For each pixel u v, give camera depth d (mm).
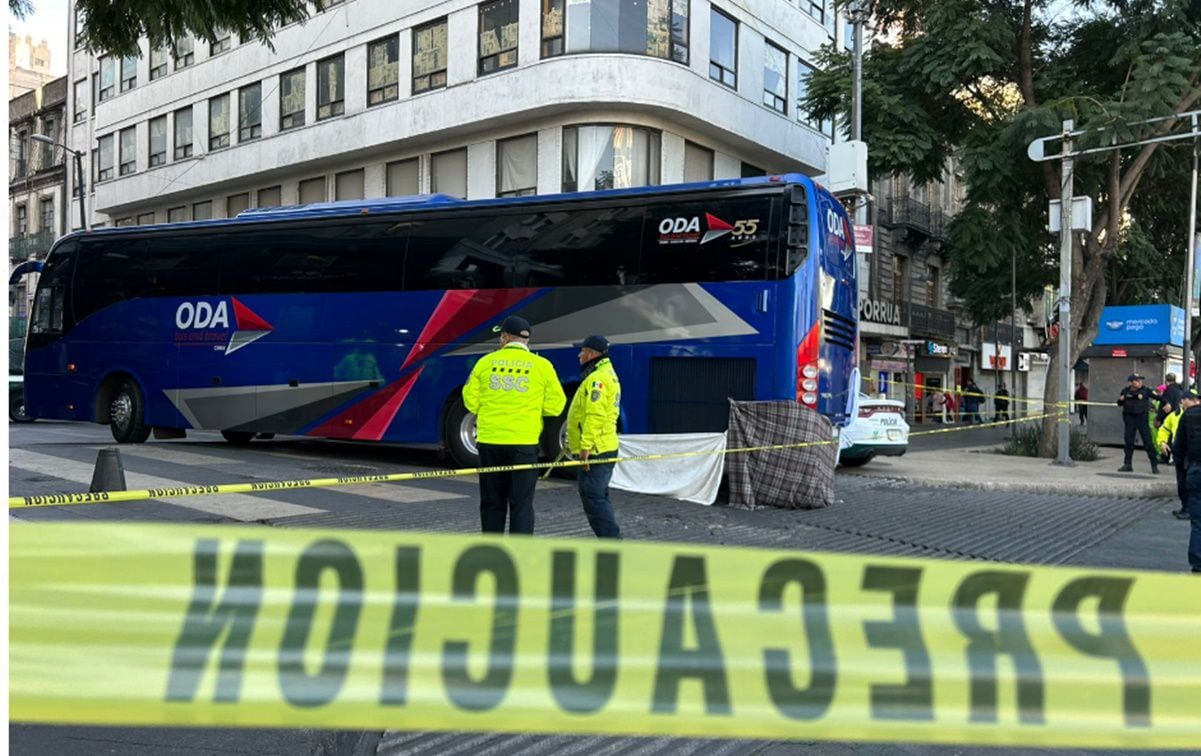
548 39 19359
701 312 10359
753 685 2357
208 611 2189
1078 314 16562
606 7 19000
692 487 10008
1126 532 9250
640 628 2350
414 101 21672
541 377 6512
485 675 2283
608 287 10805
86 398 14453
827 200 10727
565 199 11164
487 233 11547
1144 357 19797
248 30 7254
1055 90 16156
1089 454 16609
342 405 12289
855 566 2414
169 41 6988
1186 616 2439
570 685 2314
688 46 20156
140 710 2127
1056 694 2400
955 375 34500
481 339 11430
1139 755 3791
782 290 10070
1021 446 17438
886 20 17391
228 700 2176
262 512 8078
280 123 25438
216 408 13266
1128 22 15141
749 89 22328
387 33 22406
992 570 2418
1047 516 9953
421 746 3734
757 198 10273
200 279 13500
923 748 3838
